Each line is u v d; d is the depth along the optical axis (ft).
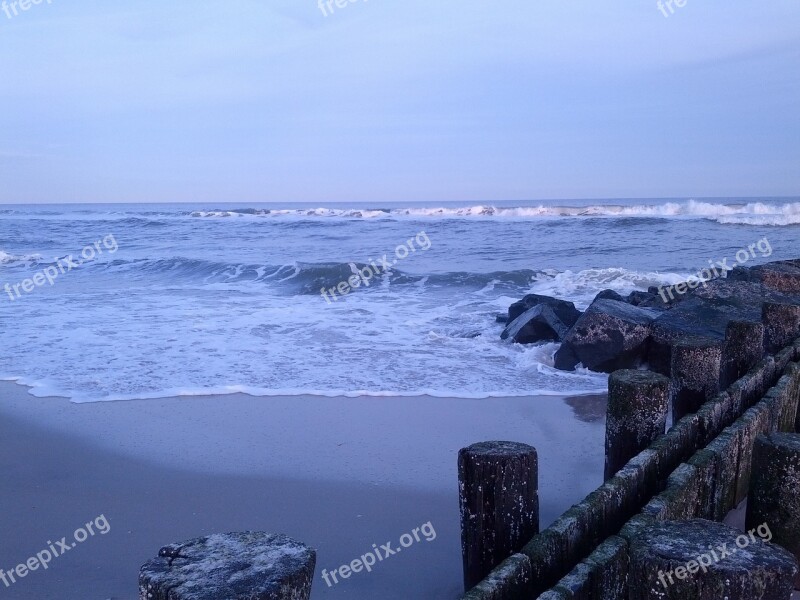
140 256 81.10
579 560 9.19
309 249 86.12
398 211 143.54
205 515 16.16
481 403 24.47
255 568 5.92
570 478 17.79
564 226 98.07
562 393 25.64
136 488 17.78
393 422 22.47
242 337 35.42
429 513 15.99
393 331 37.17
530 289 53.67
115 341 34.53
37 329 37.60
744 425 12.78
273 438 21.16
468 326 38.65
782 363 17.98
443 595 12.64
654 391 12.19
